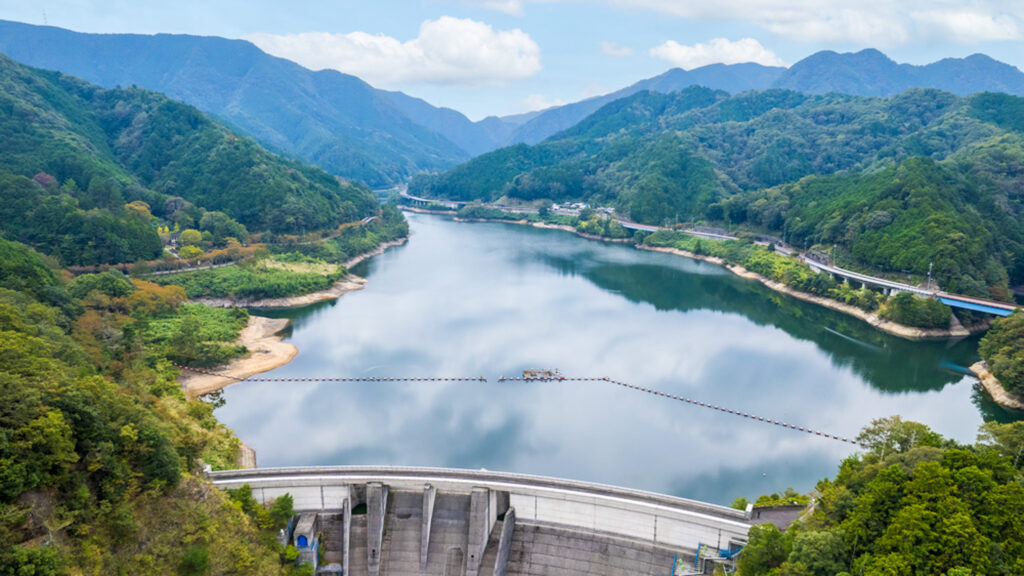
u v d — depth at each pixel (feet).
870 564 269.85
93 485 310.86
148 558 309.63
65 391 314.55
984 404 655.35
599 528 394.73
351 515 405.80
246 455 529.45
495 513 406.41
